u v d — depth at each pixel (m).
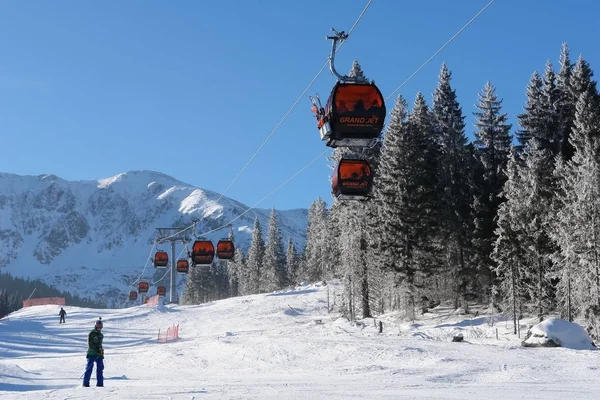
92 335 16.75
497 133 63.34
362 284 52.97
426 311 54.34
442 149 60.72
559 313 46.81
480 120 63.91
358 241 51.47
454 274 54.75
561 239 39.91
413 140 54.09
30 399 12.08
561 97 62.66
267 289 127.75
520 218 44.16
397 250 50.19
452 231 56.50
